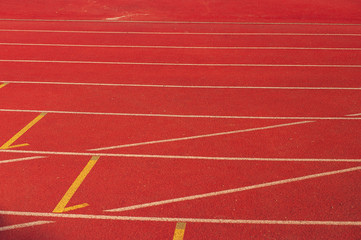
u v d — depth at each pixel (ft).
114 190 20.36
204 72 36.99
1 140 25.18
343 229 17.70
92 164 22.63
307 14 60.95
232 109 29.40
